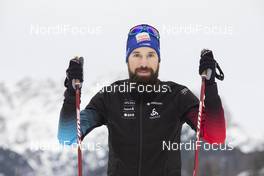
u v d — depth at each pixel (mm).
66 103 5211
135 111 5266
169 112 5273
